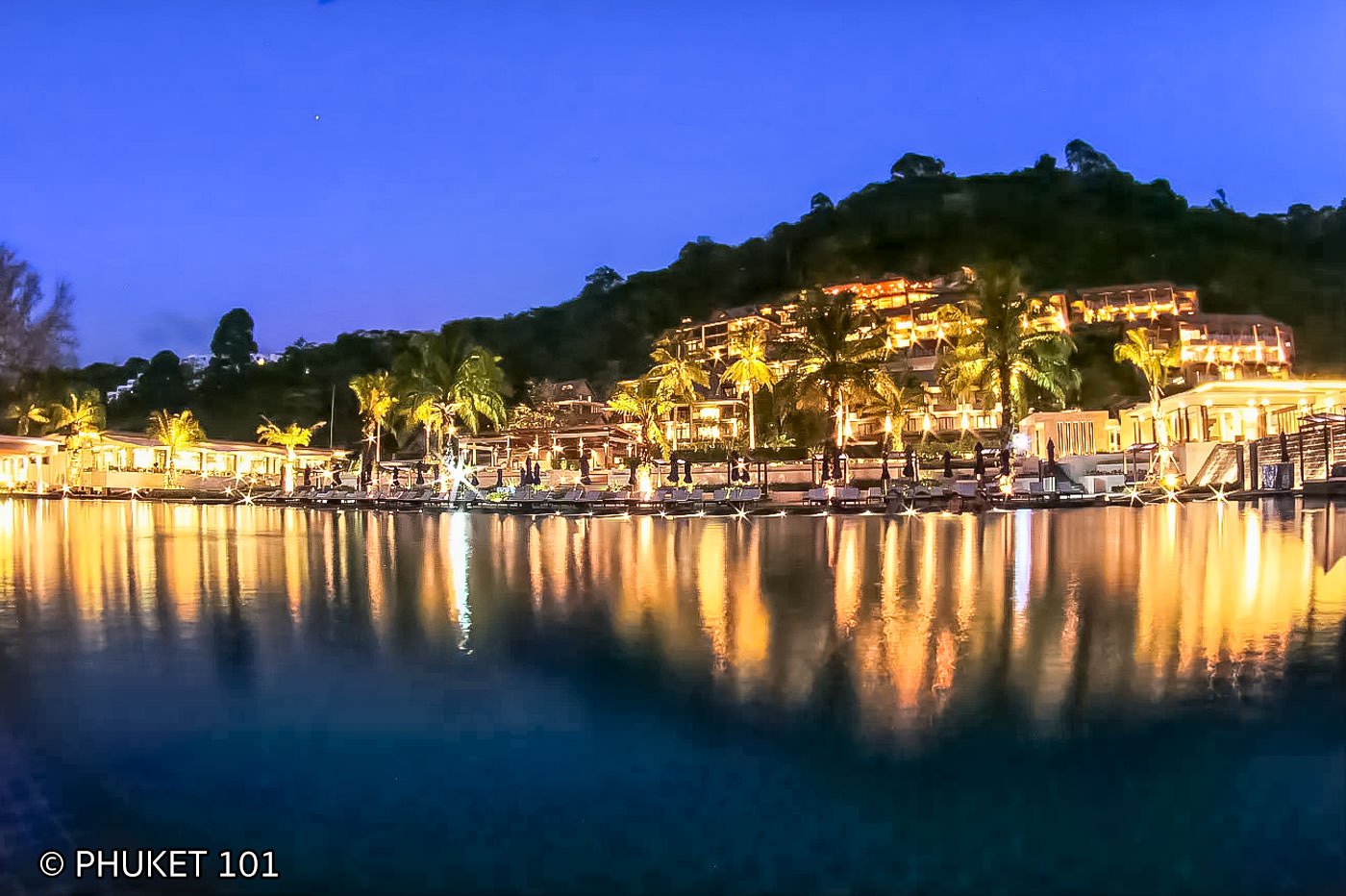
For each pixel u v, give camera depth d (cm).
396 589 859
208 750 367
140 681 481
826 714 404
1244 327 8169
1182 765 336
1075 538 1434
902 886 251
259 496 4644
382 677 486
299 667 510
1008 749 356
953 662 502
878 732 380
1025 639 564
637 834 287
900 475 3944
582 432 5781
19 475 6706
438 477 5147
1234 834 280
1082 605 702
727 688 452
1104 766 337
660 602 753
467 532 1925
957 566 1016
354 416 10644
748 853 272
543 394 9119
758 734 380
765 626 625
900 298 9169
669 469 4550
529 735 382
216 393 11094
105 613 711
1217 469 3553
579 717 406
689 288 13112
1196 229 11881
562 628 629
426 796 319
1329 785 315
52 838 289
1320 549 1175
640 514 2773
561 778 333
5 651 559
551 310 12962
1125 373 7931
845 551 1263
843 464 3706
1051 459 3544
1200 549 1193
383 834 289
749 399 6022
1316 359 9275
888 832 286
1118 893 248
